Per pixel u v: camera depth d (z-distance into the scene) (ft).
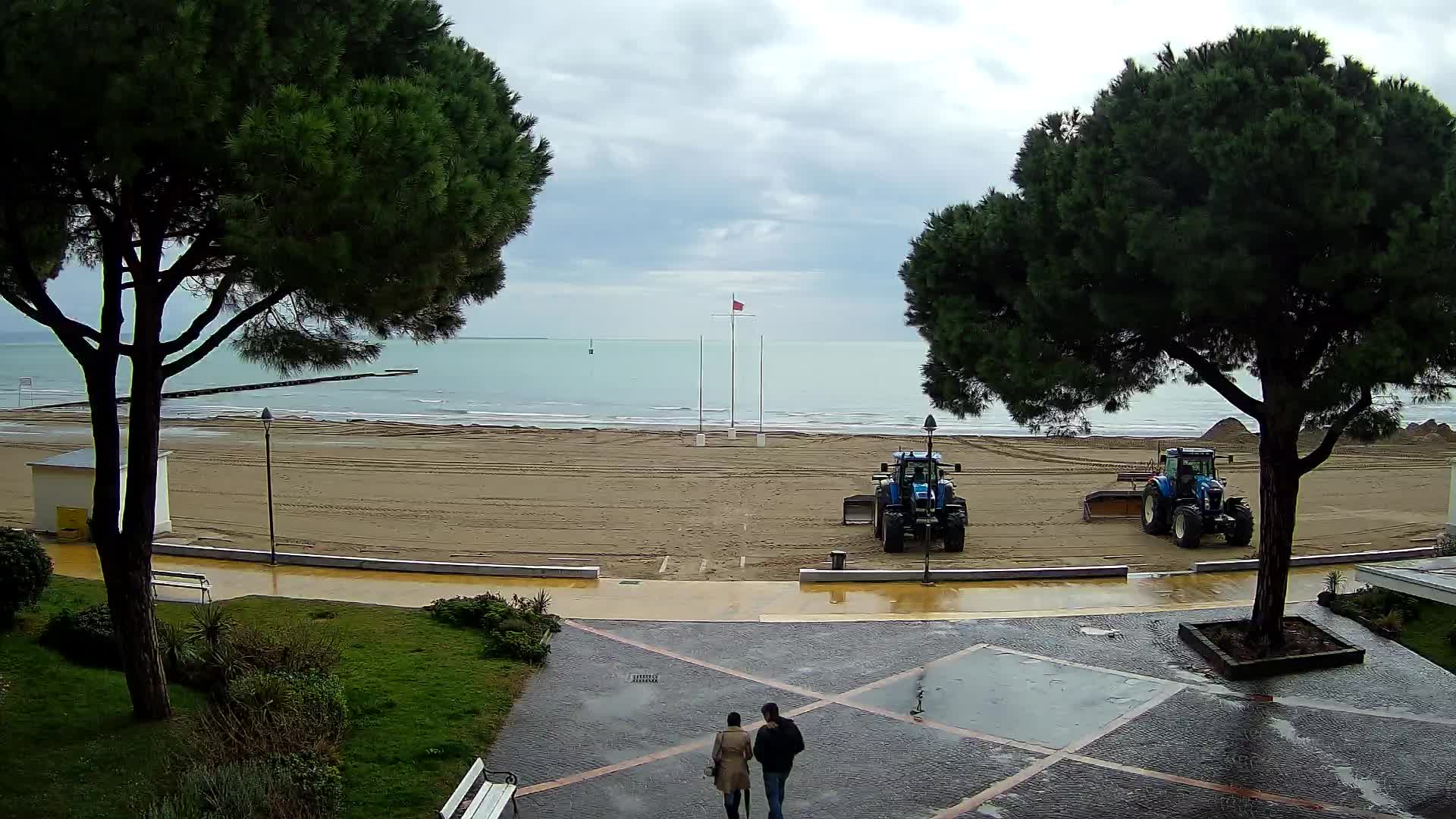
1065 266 40.88
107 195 32.24
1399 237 35.81
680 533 86.89
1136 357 44.55
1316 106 37.50
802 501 104.32
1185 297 37.09
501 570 63.41
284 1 30.32
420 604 55.36
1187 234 36.65
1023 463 137.28
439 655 45.19
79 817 28.02
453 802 29.25
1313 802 33.19
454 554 77.20
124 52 26.40
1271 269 38.29
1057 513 97.71
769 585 62.28
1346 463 135.85
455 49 37.86
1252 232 37.19
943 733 38.86
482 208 31.32
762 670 45.88
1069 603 58.13
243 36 28.25
